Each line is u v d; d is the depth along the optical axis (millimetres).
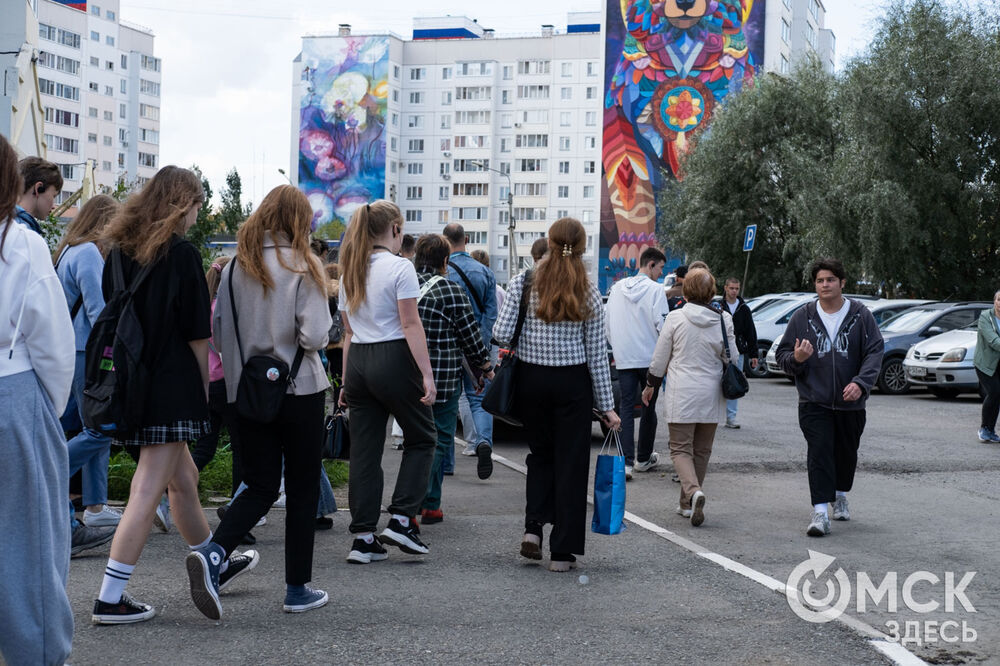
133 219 4727
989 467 10477
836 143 39562
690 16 84438
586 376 5980
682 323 7887
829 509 8148
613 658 4344
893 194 27031
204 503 7586
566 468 5918
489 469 8938
